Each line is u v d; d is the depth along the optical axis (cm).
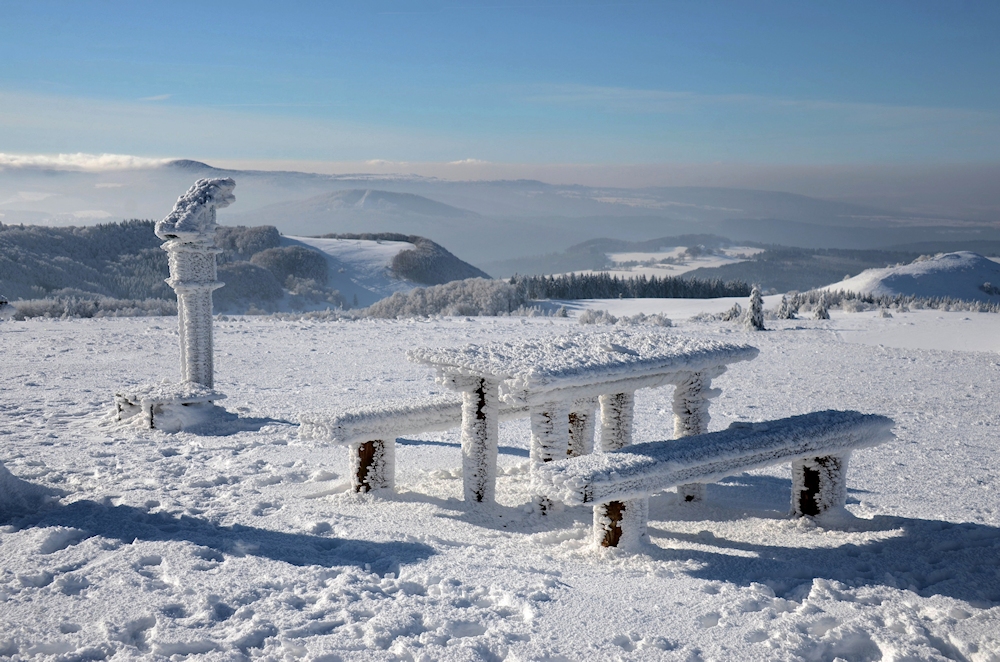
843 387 1346
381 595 361
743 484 653
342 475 639
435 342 1994
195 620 328
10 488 522
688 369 532
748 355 568
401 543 450
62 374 1371
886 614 336
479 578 380
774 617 334
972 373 1546
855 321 2772
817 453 488
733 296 5547
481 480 538
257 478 626
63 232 9356
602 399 558
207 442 804
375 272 11150
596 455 421
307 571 394
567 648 301
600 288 5362
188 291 955
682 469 418
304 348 1862
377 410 568
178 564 401
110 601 349
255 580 380
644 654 297
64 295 6494
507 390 457
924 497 609
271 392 1196
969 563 406
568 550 440
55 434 848
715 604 347
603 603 347
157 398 873
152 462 705
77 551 420
